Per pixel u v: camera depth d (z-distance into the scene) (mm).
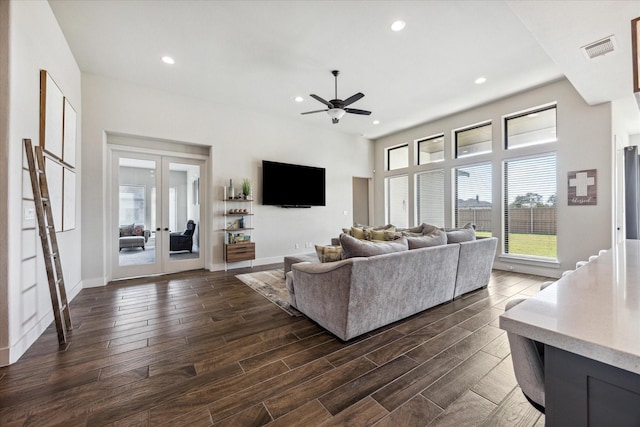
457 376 1832
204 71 3900
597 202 3924
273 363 1996
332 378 1816
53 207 2697
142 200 4598
